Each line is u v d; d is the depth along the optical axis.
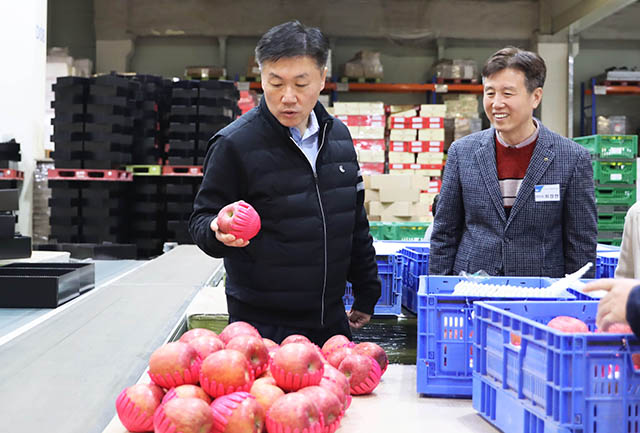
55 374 1.55
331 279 1.69
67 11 11.62
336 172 1.70
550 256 2.11
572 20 10.43
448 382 1.36
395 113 9.92
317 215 1.65
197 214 1.58
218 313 2.16
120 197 6.09
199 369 1.11
